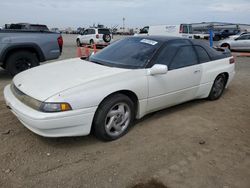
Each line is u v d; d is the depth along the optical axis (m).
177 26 24.86
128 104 3.78
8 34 7.16
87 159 3.23
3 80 7.30
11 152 3.31
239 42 17.72
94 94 3.32
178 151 3.49
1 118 4.31
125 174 2.96
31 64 7.70
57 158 3.22
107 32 23.38
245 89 6.87
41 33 7.71
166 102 4.41
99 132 3.52
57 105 3.07
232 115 4.89
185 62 4.64
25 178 2.84
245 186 2.85
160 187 2.77
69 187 2.73
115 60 4.27
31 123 3.11
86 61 4.49
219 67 5.44
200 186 2.81
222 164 3.23
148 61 4.09
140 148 3.53
